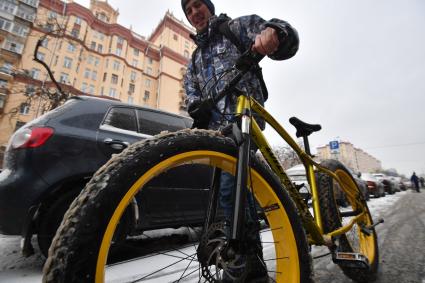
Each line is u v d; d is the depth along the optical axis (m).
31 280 1.70
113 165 0.61
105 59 32.41
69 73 27.84
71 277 0.48
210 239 0.87
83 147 1.99
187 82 1.53
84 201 0.54
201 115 1.05
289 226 0.95
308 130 1.63
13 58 23.44
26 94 10.60
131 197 0.60
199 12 1.46
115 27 33.78
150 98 37.12
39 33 25.52
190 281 1.58
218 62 1.30
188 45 42.97
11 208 1.67
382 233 3.07
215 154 0.81
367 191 8.52
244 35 1.25
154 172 0.66
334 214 1.54
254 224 0.92
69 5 29.03
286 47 0.89
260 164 0.96
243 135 0.87
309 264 0.94
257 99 1.29
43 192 1.76
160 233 2.62
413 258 2.05
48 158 1.83
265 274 0.98
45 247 1.78
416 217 4.25
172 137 0.74
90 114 2.18
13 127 21.58
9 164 1.83
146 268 1.78
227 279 0.78
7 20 23.64
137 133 2.43
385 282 1.57
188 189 2.51
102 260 0.53
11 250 2.25
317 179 1.65
